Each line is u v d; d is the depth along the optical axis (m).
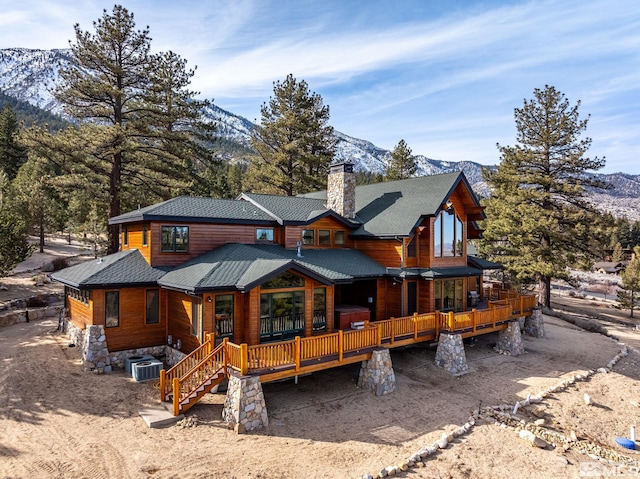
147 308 17.42
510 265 33.22
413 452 11.70
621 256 91.31
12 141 60.41
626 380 19.42
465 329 19.86
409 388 16.41
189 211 18.91
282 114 39.84
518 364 20.66
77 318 18.78
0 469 9.70
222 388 14.55
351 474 10.39
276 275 15.09
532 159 33.38
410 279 20.97
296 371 13.68
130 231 20.17
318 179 38.94
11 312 23.59
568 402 16.31
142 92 28.66
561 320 32.94
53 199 43.44
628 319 37.53
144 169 29.56
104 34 26.62
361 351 15.59
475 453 12.00
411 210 22.27
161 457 10.53
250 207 21.72
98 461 10.22
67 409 12.73
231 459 10.66
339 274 18.62
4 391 13.54
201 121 32.88
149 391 14.20
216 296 15.20
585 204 32.88
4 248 25.03
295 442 11.78
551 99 33.28
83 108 27.53
